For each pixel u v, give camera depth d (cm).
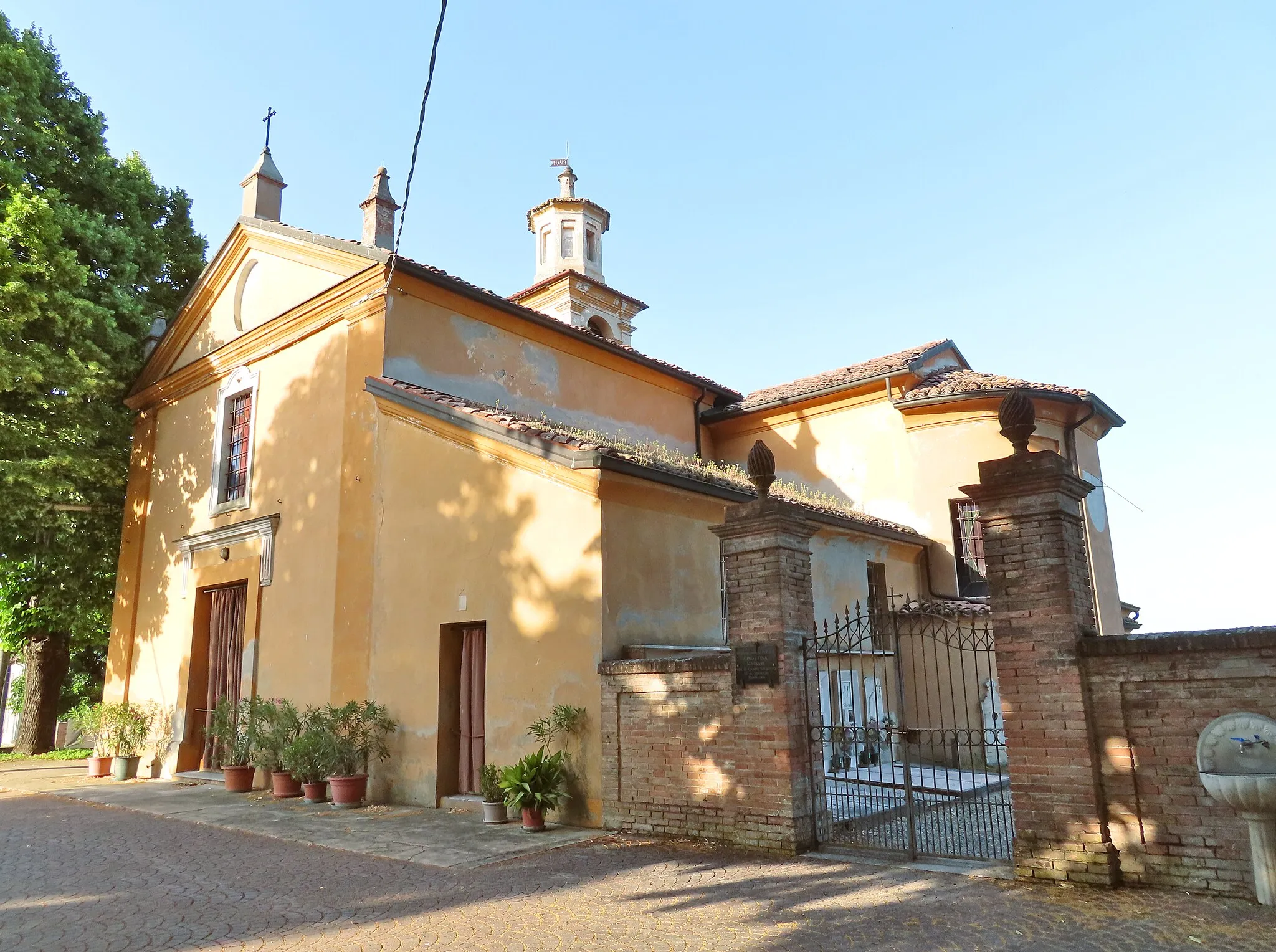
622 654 986
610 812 925
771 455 880
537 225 2408
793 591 856
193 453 1659
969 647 1490
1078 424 1702
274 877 759
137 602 1725
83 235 1723
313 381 1400
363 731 1165
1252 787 563
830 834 855
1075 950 521
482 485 1116
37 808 1190
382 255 1302
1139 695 651
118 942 584
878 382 1778
